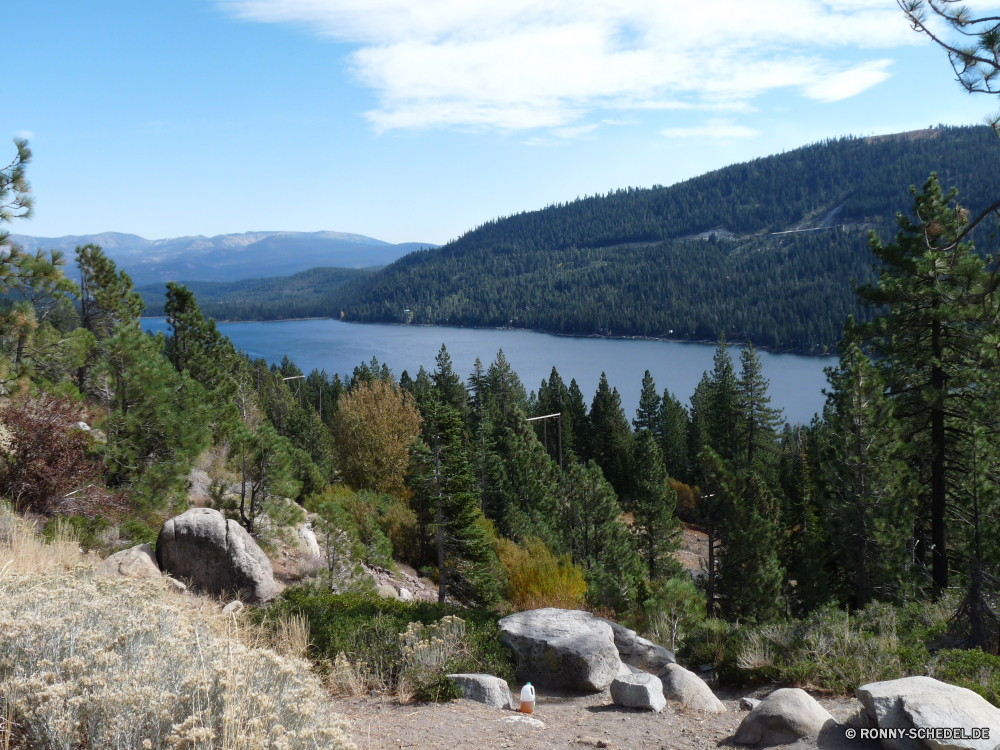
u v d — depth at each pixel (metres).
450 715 6.37
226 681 3.76
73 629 4.48
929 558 22.59
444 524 22.69
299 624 8.33
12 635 4.11
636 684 7.67
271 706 3.90
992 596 15.55
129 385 16.14
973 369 19.97
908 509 20.20
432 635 8.16
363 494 29.56
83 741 3.38
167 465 16.09
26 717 3.33
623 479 71.06
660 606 16.77
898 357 21.95
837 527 21.53
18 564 8.10
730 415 68.19
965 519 18.94
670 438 79.81
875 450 20.30
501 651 8.77
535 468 49.12
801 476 40.91
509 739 5.80
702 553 46.88
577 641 8.85
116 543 12.95
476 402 84.62
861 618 11.95
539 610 10.10
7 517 10.30
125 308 30.25
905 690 5.34
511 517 38.31
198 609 7.51
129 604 5.75
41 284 12.45
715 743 6.11
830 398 26.33
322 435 51.50
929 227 17.23
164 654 4.29
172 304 34.72
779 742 5.72
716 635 12.37
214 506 16.56
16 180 11.56
